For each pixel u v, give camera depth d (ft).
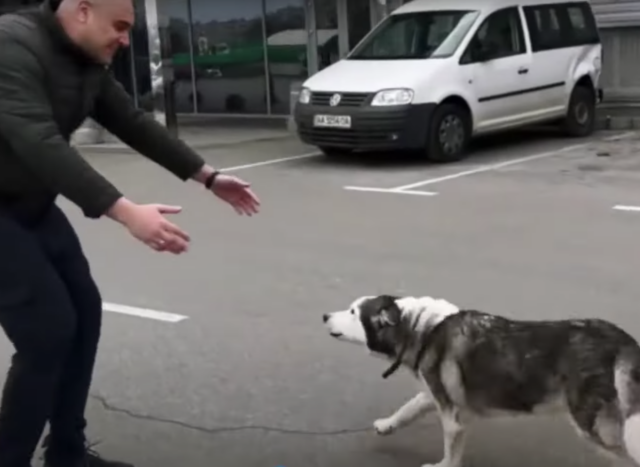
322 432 14.84
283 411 15.67
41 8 11.08
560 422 14.65
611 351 11.36
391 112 39.55
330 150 43.42
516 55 43.11
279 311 20.97
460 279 22.80
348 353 18.15
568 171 37.04
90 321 12.45
